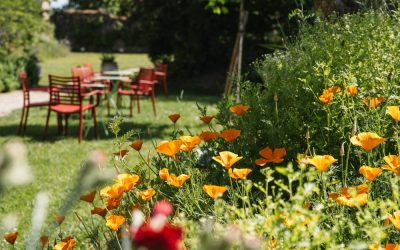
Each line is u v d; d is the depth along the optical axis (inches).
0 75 706.8
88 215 173.8
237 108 100.1
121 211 81.0
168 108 531.2
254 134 111.0
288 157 102.4
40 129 407.2
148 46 853.8
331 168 86.6
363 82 103.3
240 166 103.3
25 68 767.1
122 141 89.8
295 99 110.0
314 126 103.0
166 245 19.9
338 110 100.7
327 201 71.2
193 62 802.8
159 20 812.6
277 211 48.4
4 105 583.5
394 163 65.1
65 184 232.1
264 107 112.5
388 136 95.5
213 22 775.1
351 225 54.1
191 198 78.4
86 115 462.3
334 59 114.9
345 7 183.2
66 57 1374.3
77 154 309.9
